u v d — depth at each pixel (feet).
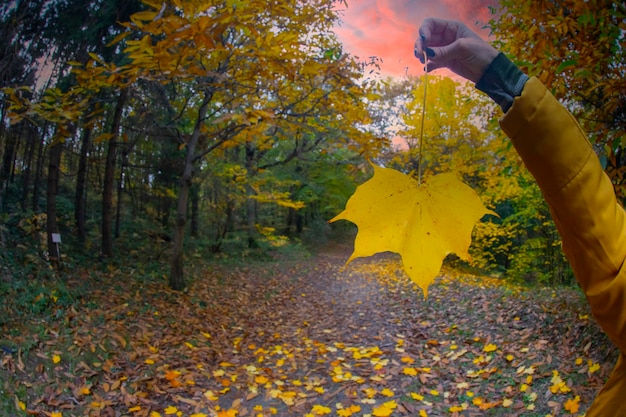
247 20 10.82
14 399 11.05
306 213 79.82
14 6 17.80
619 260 1.56
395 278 37.93
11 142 26.73
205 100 24.79
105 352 15.28
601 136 9.80
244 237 55.47
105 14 20.34
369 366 16.43
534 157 1.63
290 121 21.83
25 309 16.40
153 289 24.72
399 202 1.53
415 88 28.19
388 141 21.54
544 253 31.94
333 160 31.01
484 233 31.78
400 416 12.14
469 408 12.32
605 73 9.50
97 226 37.09
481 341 17.46
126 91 23.76
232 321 23.13
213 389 14.32
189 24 9.36
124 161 34.88
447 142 30.22
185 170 26.84
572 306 18.30
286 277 39.78
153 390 13.60
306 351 18.86
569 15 9.53
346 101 21.45
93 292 21.31
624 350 1.62
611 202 1.63
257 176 40.78
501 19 10.16
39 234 26.25
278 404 13.29
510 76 1.90
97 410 11.80
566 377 12.59
